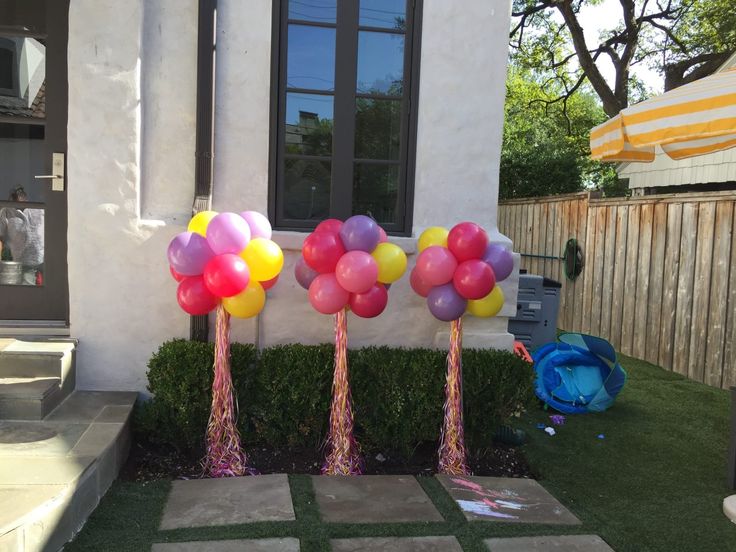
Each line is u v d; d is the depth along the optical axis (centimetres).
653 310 711
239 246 321
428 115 435
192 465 375
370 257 321
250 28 418
